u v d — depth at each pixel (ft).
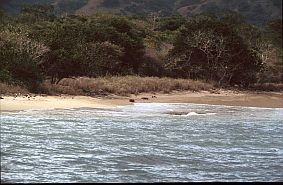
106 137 147.54
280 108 285.84
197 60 444.55
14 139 134.92
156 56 456.04
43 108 210.38
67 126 164.45
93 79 317.63
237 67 433.89
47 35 317.63
